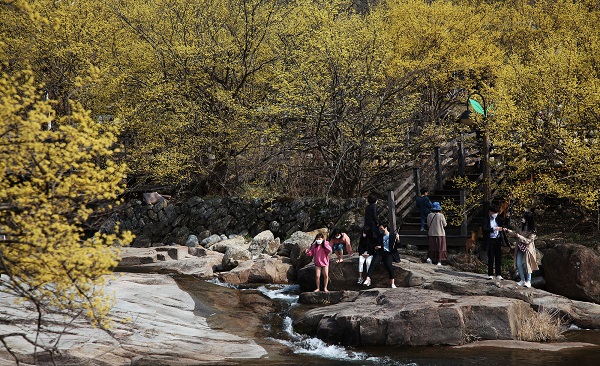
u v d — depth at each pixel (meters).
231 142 22.67
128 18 24.09
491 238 14.43
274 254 19.58
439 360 10.55
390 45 22.14
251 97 23.75
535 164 17.08
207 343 11.31
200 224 22.73
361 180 21.75
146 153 23.86
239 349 11.18
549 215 19.92
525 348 11.14
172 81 23.02
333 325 12.23
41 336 10.01
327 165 22.22
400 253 17.38
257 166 23.53
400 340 11.63
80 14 23.14
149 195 24.27
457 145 21.84
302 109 20.89
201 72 23.03
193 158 23.36
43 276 6.54
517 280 15.52
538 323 12.29
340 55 20.34
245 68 23.23
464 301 12.39
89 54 22.84
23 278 6.77
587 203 15.91
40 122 6.67
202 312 13.73
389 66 21.75
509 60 20.56
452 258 16.66
